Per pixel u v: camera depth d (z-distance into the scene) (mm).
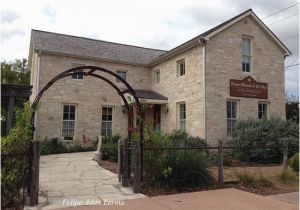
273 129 12094
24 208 5707
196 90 14422
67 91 16484
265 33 15836
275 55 16031
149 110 18125
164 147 7734
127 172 7641
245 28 15266
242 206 5918
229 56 14633
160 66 17812
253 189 7512
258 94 15156
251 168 10211
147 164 7492
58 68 16328
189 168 7453
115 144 12469
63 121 16359
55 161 11875
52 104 16031
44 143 15211
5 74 23797
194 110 14469
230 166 10820
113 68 17828
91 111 17000
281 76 16047
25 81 25266
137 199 6355
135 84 18375
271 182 8039
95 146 16422
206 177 7668
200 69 14195
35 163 6023
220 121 14008
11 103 7867
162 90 17484
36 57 16375
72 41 18500
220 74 14289
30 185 5984
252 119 13484
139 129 7711
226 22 14680
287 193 7129
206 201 6254
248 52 15461
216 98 14039
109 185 7738
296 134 12141
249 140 12086
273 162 11742
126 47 20562
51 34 18547
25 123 6297
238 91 14617
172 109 16344
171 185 7328
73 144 16391
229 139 14031
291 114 20812
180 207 5793
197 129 14164
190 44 14523
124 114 17766
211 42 14242
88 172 9516
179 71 16203
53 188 7383
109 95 17516
